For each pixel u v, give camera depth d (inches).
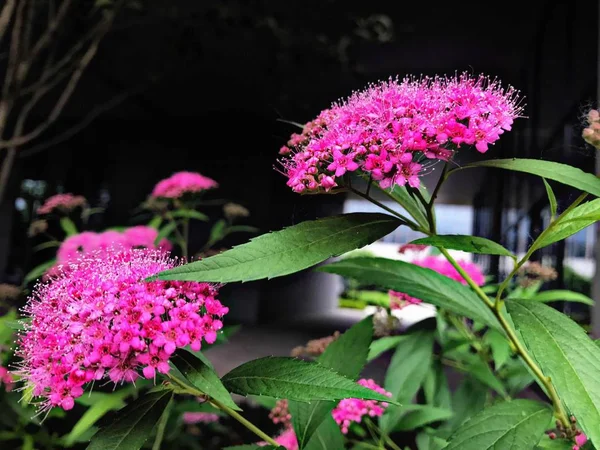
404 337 11.0
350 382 5.6
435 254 12.7
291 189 7.2
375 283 8.5
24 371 6.5
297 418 7.8
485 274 12.8
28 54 18.6
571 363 5.6
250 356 15.3
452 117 6.4
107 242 17.0
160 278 5.5
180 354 6.0
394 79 7.5
